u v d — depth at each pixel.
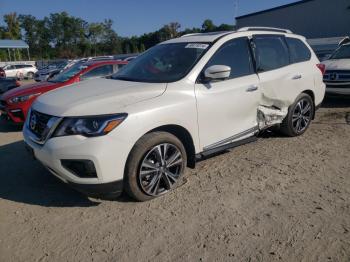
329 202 3.52
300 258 2.72
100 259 2.80
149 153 3.49
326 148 5.11
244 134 4.50
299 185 3.93
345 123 6.53
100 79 4.52
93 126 3.19
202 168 4.49
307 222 3.18
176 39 4.88
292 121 5.45
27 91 7.14
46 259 2.83
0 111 7.57
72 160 3.21
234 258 2.75
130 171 3.40
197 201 3.63
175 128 3.79
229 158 4.82
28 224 3.34
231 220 3.26
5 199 3.85
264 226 3.15
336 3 18.03
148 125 3.40
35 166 4.84
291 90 5.15
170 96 3.66
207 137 4.03
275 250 2.82
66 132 3.23
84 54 84.69
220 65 3.91
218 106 4.05
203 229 3.14
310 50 5.82
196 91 3.87
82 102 3.40
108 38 85.94
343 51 8.80
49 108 3.49
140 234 3.11
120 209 3.54
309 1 19.23
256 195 3.72
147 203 3.63
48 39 85.19
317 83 5.75
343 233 3.00
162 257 2.80
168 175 3.75
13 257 2.87
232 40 4.46
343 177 4.09
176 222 3.27
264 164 4.57
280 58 5.14
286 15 20.56
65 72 8.23
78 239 3.08
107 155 3.19
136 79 4.19
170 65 4.21
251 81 4.49
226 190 3.86
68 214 3.49
